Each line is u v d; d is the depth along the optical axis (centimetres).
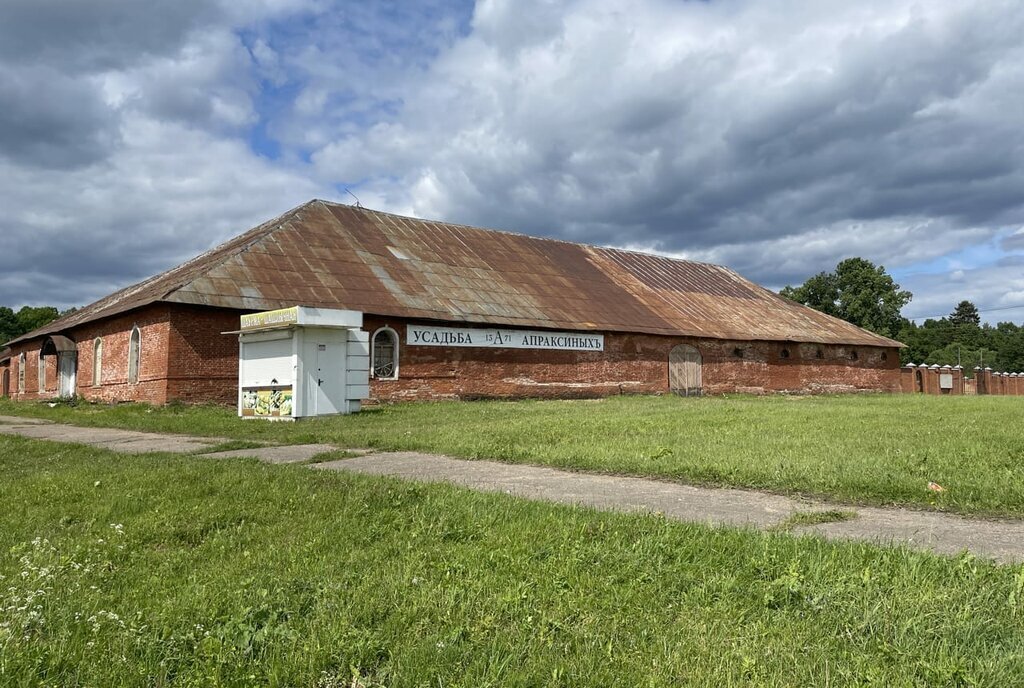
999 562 491
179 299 2125
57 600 426
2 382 4362
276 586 449
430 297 2705
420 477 878
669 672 334
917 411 1892
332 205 3128
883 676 323
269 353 1867
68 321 3262
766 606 409
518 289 3097
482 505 658
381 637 373
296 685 335
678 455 972
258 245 2564
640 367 3222
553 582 450
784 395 3631
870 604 400
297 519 633
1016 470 816
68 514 662
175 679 340
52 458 1071
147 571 499
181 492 746
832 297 7581
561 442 1155
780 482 783
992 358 8888
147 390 2244
